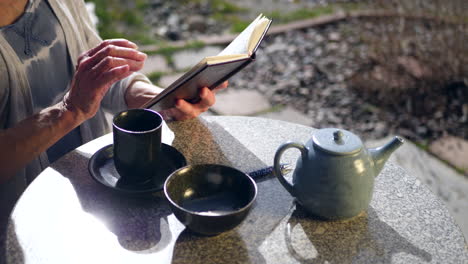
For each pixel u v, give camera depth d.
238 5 3.86
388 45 3.25
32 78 1.38
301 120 2.60
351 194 1.08
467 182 2.21
